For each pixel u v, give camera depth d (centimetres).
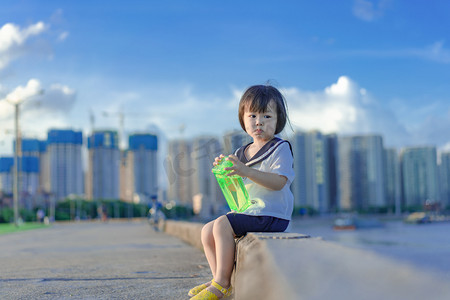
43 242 1167
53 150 14038
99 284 365
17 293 330
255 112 282
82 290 336
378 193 16175
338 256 137
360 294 93
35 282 386
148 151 13725
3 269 510
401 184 17112
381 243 4494
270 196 266
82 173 14450
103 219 6881
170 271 445
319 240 197
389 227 10419
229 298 248
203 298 243
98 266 511
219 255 252
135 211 10931
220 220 260
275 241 196
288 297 112
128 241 1110
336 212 14938
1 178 14088
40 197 11031
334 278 111
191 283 361
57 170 14000
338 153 15762
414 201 16775
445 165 17550
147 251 739
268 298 137
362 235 6838
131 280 384
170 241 1065
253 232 248
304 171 15262
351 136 16675
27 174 14138
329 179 15562
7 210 7194
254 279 168
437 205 15175
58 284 371
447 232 7506
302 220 13125
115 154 13638
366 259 125
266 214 259
